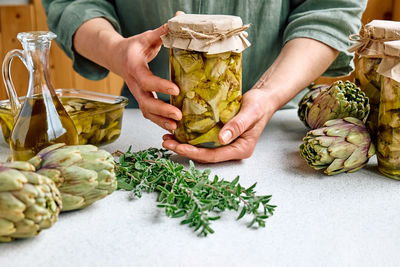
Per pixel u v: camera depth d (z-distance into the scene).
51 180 0.38
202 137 0.54
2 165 0.38
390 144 0.51
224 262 0.36
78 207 0.43
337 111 0.57
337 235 0.40
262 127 0.58
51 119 0.49
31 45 0.47
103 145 0.63
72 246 0.39
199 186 0.46
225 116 0.53
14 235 0.38
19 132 0.48
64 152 0.42
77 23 0.76
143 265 0.36
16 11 1.48
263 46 0.83
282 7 0.82
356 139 0.52
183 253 0.38
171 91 0.52
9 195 0.35
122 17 0.85
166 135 0.58
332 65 0.75
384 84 0.51
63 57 1.56
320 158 0.51
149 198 0.48
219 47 0.48
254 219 0.42
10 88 0.53
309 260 0.37
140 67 0.57
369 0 1.17
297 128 0.72
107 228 0.42
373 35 0.54
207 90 0.51
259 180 0.52
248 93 0.58
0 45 1.49
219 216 0.41
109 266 0.36
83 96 0.68
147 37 0.60
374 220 0.43
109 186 0.43
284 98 0.62
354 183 0.51
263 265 0.36
